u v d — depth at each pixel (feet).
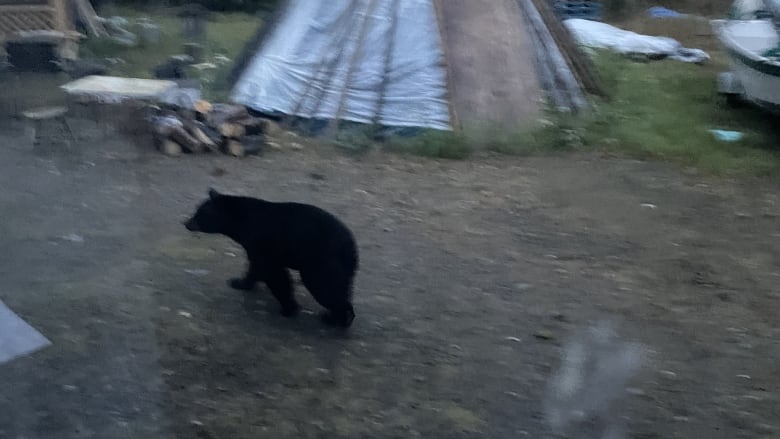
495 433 12.03
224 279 16.79
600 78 37.86
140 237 17.57
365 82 31.65
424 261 18.70
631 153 29.01
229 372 13.24
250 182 24.16
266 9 50.98
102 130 24.39
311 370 13.52
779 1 35.58
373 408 12.57
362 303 16.26
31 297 13.94
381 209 22.33
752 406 13.23
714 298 17.51
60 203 17.98
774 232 21.76
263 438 11.58
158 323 14.35
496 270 18.39
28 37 28.22
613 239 20.77
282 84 31.83
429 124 30.14
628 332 15.65
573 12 57.72
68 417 10.85
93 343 12.76
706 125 33.04
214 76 34.65
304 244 14.65
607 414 12.67
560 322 15.92
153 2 48.80
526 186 24.95
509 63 33.01
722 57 47.88
